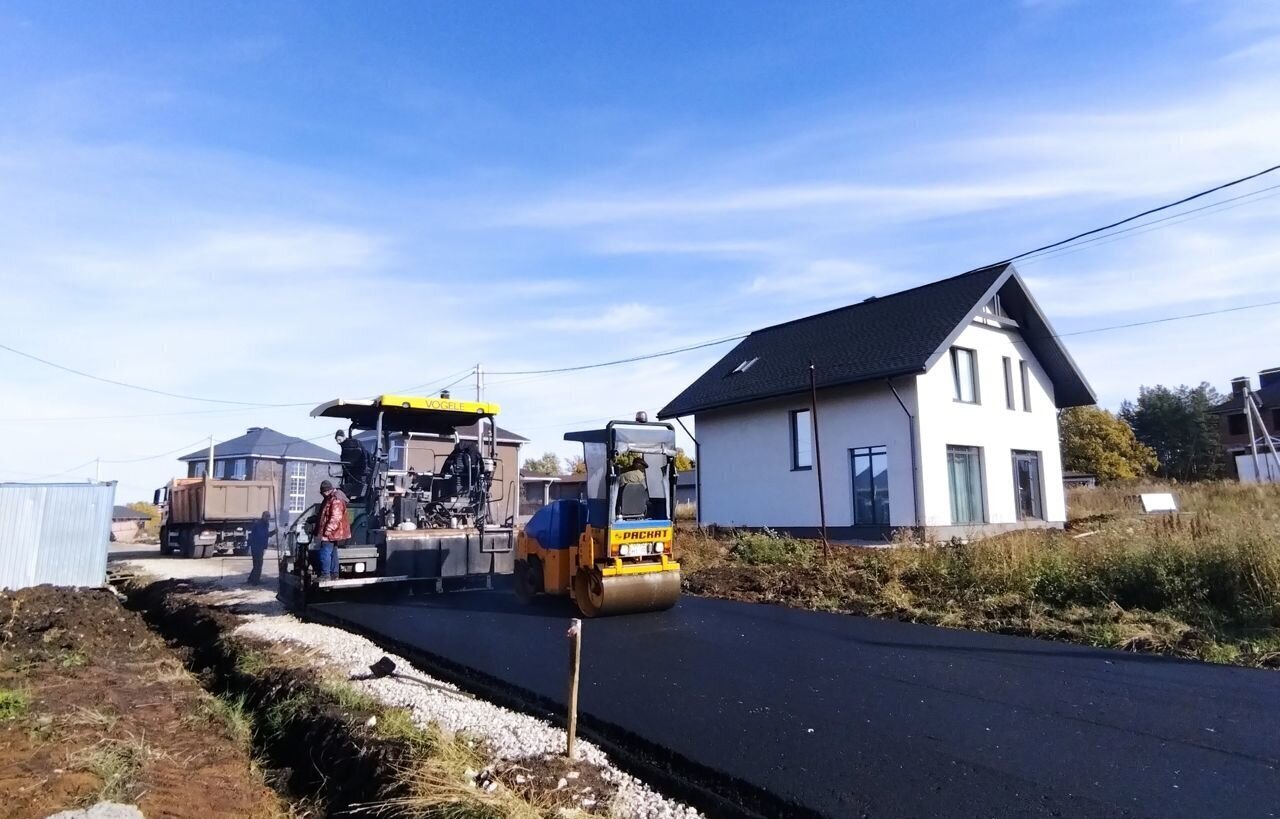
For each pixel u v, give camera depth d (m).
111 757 5.89
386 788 5.01
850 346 20.70
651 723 5.75
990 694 6.43
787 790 4.54
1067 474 45.12
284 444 45.53
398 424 13.56
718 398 22.28
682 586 13.33
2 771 5.51
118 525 65.38
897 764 4.91
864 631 9.27
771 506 21.41
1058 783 4.58
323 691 6.96
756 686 6.75
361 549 11.68
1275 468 30.66
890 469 18.66
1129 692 6.44
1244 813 4.17
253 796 5.74
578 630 5.24
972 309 19.06
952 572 11.73
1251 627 8.43
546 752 5.29
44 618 12.24
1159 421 58.88
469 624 9.98
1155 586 9.62
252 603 12.98
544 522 11.48
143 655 10.61
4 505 16.81
